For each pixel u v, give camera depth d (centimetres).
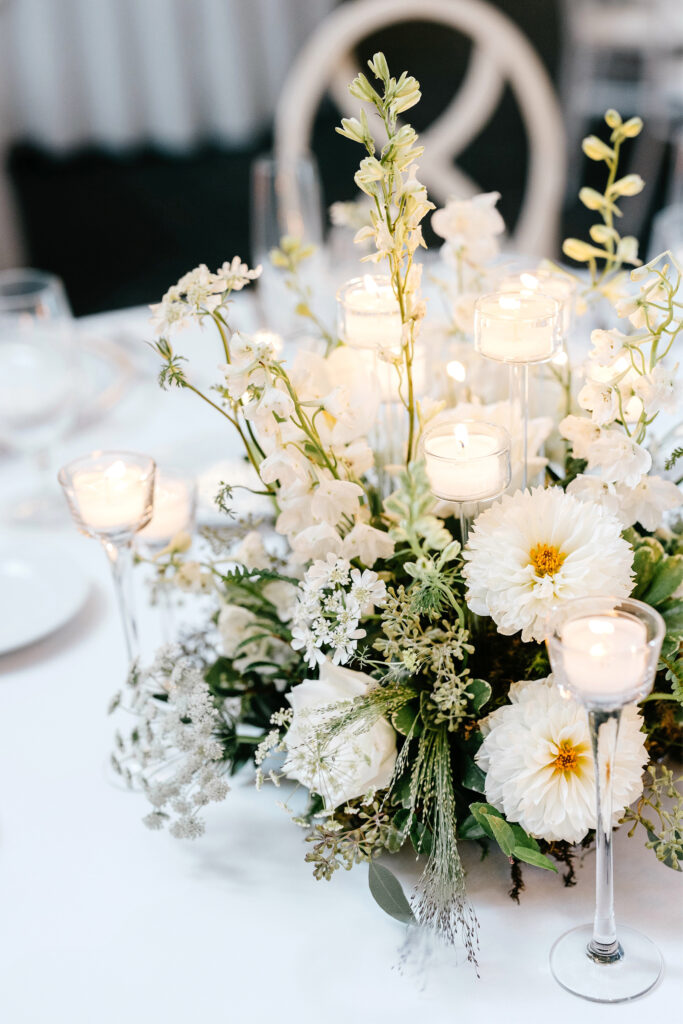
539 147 225
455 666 77
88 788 91
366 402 80
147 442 139
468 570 71
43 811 89
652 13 379
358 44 430
